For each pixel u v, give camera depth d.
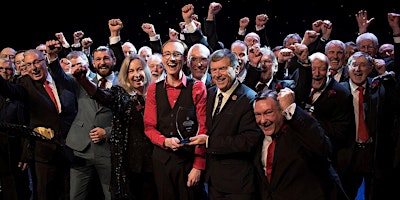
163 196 3.31
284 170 2.77
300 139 2.74
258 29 5.20
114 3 7.82
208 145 3.16
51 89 3.91
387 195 3.73
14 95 3.71
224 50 3.22
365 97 3.66
